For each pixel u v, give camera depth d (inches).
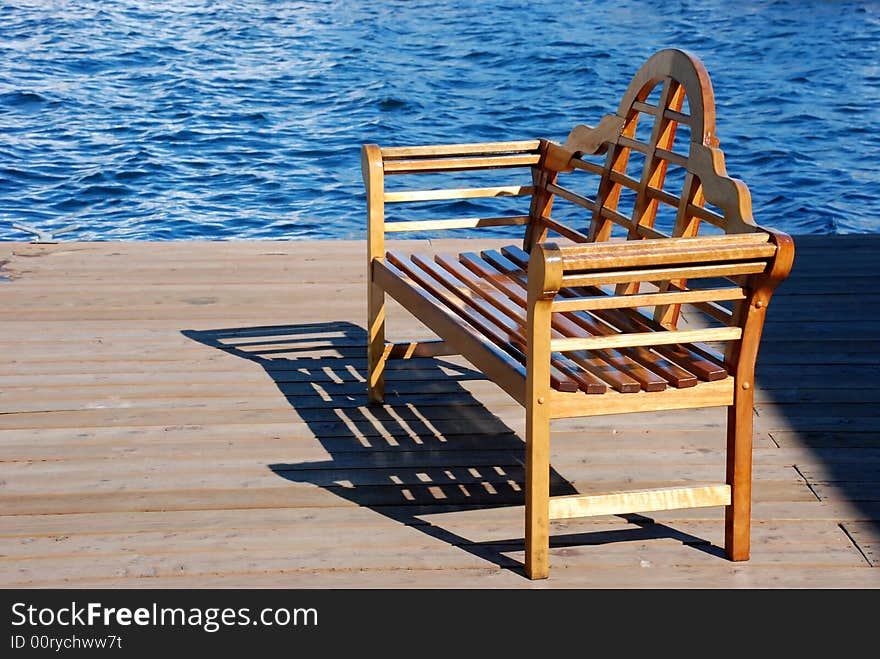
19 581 121.0
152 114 455.8
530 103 483.8
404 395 168.1
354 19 660.7
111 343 184.5
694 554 127.1
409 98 486.0
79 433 153.9
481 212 362.3
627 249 110.7
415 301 146.6
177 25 630.5
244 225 339.9
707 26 650.2
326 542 128.9
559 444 153.2
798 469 146.3
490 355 125.0
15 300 202.4
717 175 127.0
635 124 150.4
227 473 144.2
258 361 178.7
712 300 116.9
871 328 194.1
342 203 359.9
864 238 245.6
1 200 355.3
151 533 130.3
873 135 440.5
